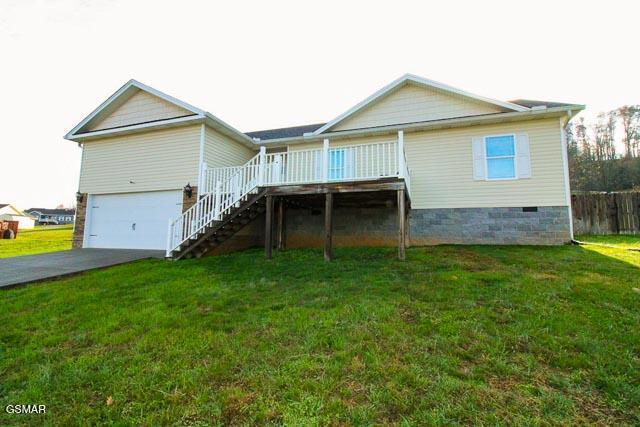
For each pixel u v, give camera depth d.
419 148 10.08
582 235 11.90
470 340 3.08
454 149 9.74
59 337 3.48
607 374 2.53
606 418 2.09
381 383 2.44
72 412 2.27
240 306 4.28
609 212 12.27
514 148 9.18
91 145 11.64
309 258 7.57
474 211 9.41
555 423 2.03
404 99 10.67
